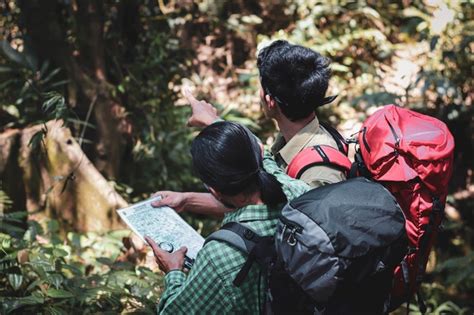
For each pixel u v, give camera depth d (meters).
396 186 2.47
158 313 2.20
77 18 4.58
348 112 6.32
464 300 5.25
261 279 2.10
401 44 7.15
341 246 1.99
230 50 7.07
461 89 6.15
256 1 7.41
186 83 6.27
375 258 2.04
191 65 6.14
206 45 7.07
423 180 2.46
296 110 2.48
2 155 4.18
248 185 2.14
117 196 4.27
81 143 4.56
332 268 1.99
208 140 2.13
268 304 2.09
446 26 6.35
